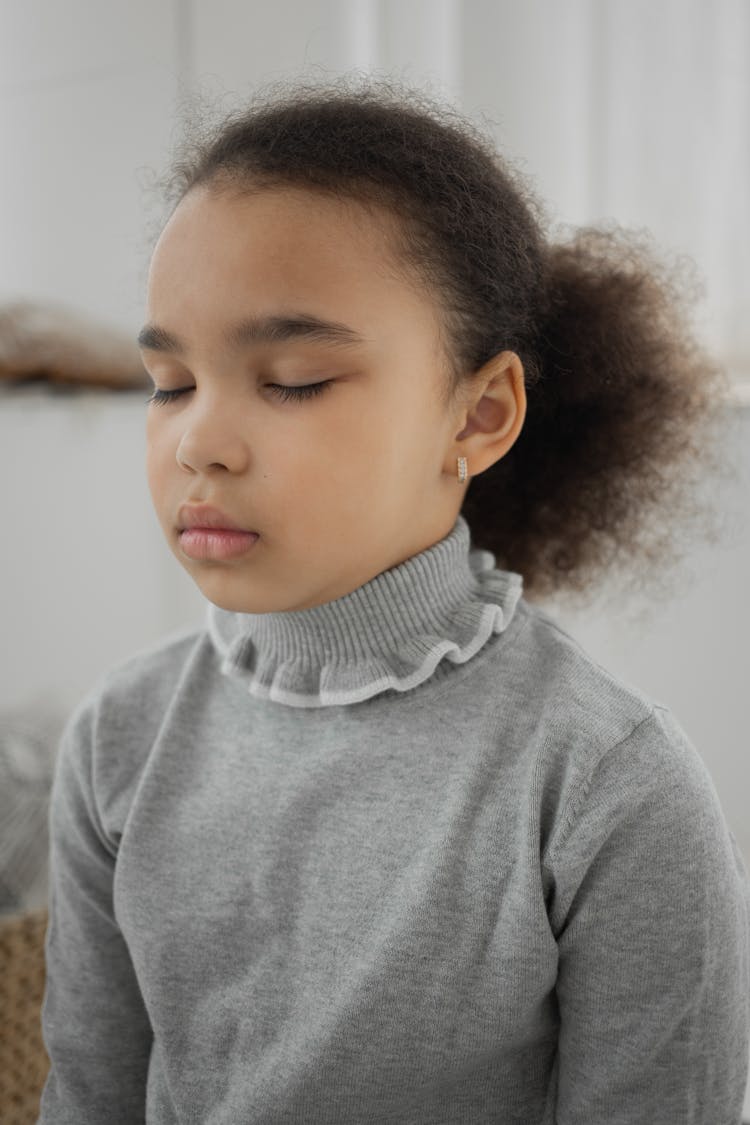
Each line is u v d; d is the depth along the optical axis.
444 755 0.63
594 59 1.42
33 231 1.80
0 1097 1.10
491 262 0.63
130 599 1.82
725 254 1.37
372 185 0.58
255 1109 0.64
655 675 1.41
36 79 1.77
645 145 1.41
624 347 0.77
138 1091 0.78
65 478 1.71
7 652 1.68
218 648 0.72
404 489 0.60
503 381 0.64
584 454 0.79
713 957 0.61
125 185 1.70
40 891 1.48
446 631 0.66
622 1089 0.63
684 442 0.84
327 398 0.57
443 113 0.70
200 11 1.63
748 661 1.33
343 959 0.63
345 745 0.66
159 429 0.61
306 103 0.63
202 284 0.57
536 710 0.63
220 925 0.67
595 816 0.59
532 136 1.47
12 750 1.56
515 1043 0.63
